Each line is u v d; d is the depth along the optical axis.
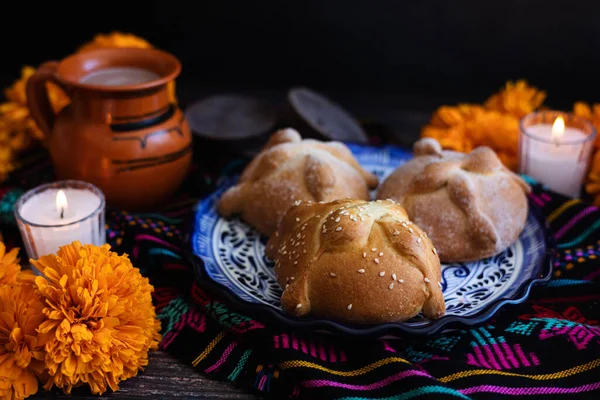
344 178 0.58
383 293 0.49
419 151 0.59
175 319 0.53
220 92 0.99
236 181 0.63
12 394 0.47
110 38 0.72
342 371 0.48
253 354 0.50
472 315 0.50
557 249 0.57
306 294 0.50
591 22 0.90
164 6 0.95
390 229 0.50
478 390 0.47
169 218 0.61
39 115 0.61
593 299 0.54
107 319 0.47
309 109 0.71
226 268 0.55
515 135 0.67
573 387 0.48
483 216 0.55
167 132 0.60
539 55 0.94
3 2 0.93
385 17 0.94
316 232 0.51
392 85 1.00
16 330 0.46
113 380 0.48
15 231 0.60
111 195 0.61
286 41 0.97
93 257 0.49
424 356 0.50
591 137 0.64
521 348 0.50
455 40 0.95
